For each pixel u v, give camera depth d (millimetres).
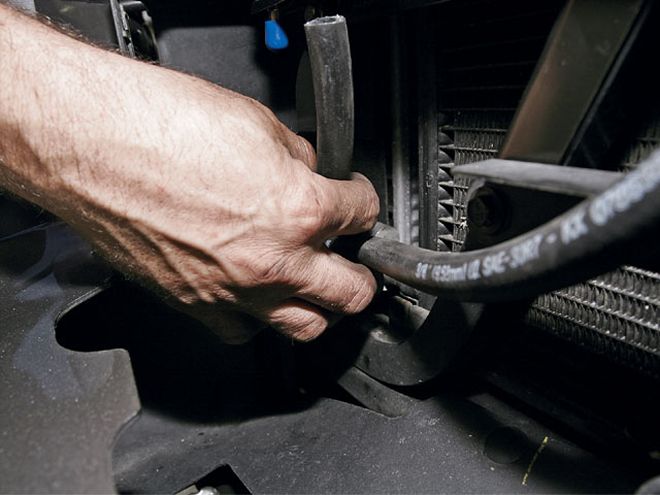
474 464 584
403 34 700
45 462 394
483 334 592
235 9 980
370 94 755
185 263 543
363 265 631
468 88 641
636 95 411
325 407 774
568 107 411
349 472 624
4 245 862
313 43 494
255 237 516
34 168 516
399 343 719
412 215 782
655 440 562
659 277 515
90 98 491
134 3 894
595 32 396
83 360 502
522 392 687
